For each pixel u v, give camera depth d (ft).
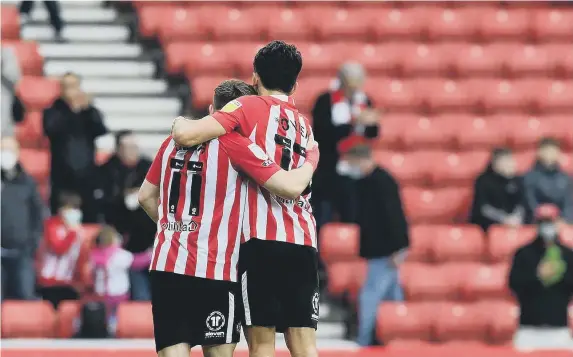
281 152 63.57
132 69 174.40
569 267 126.31
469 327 128.88
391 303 127.44
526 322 127.65
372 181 123.13
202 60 169.27
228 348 63.93
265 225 62.64
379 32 183.21
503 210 141.38
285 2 187.52
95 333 121.60
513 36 187.32
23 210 127.95
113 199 126.21
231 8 186.39
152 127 164.25
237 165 62.39
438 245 141.38
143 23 178.40
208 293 62.59
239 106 63.21
